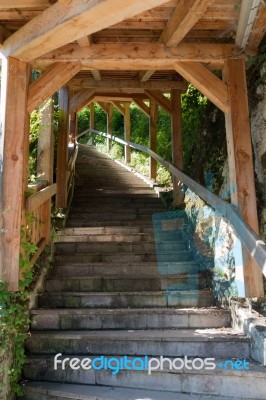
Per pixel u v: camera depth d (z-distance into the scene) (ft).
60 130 19.65
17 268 9.66
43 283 12.90
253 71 11.62
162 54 10.98
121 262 14.35
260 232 10.73
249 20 9.52
